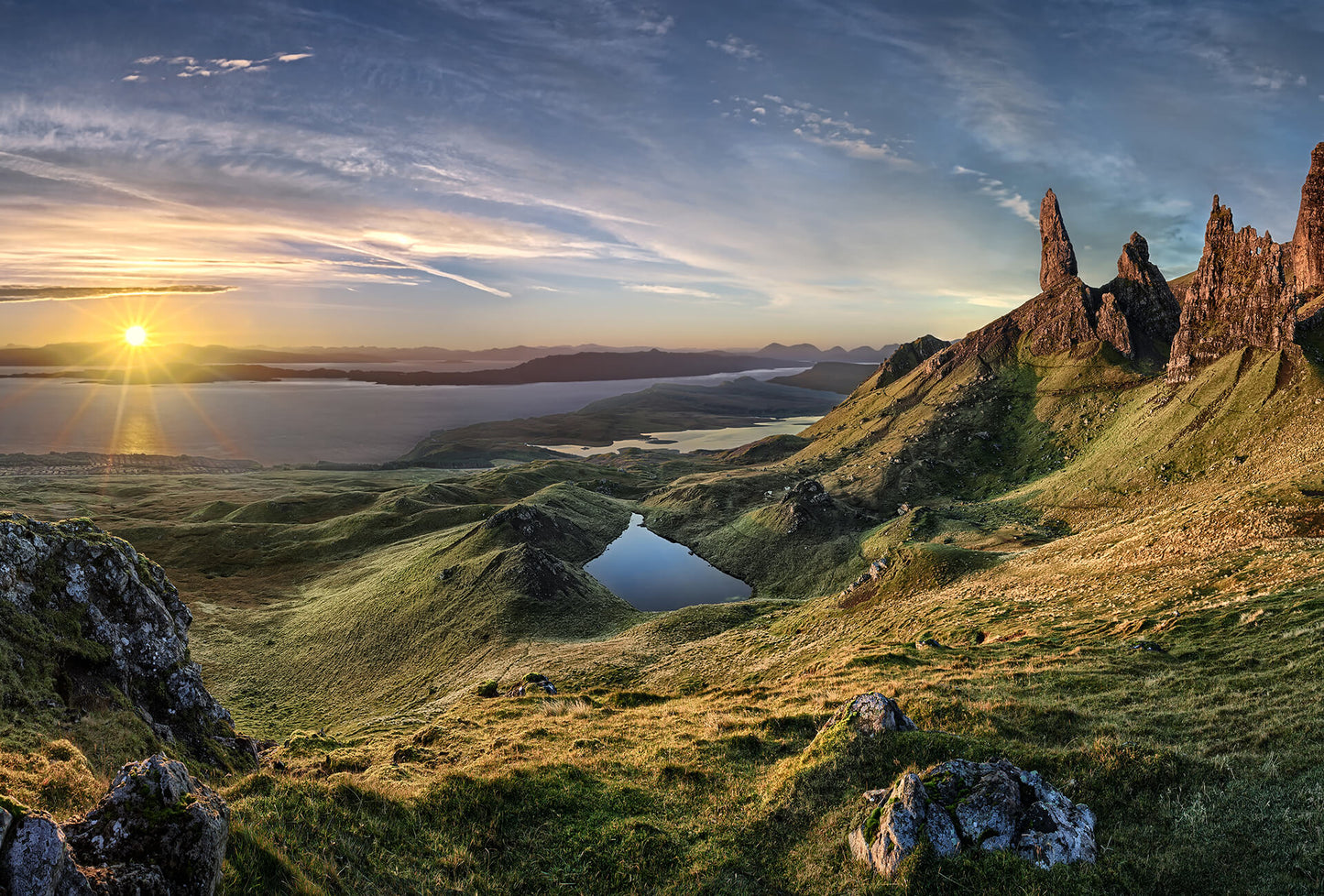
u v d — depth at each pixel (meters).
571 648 91.88
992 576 81.06
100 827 11.30
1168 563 57.91
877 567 99.50
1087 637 41.03
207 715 37.12
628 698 39.62
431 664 97.69
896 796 16.00
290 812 16.31
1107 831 15.78
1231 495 71.81
